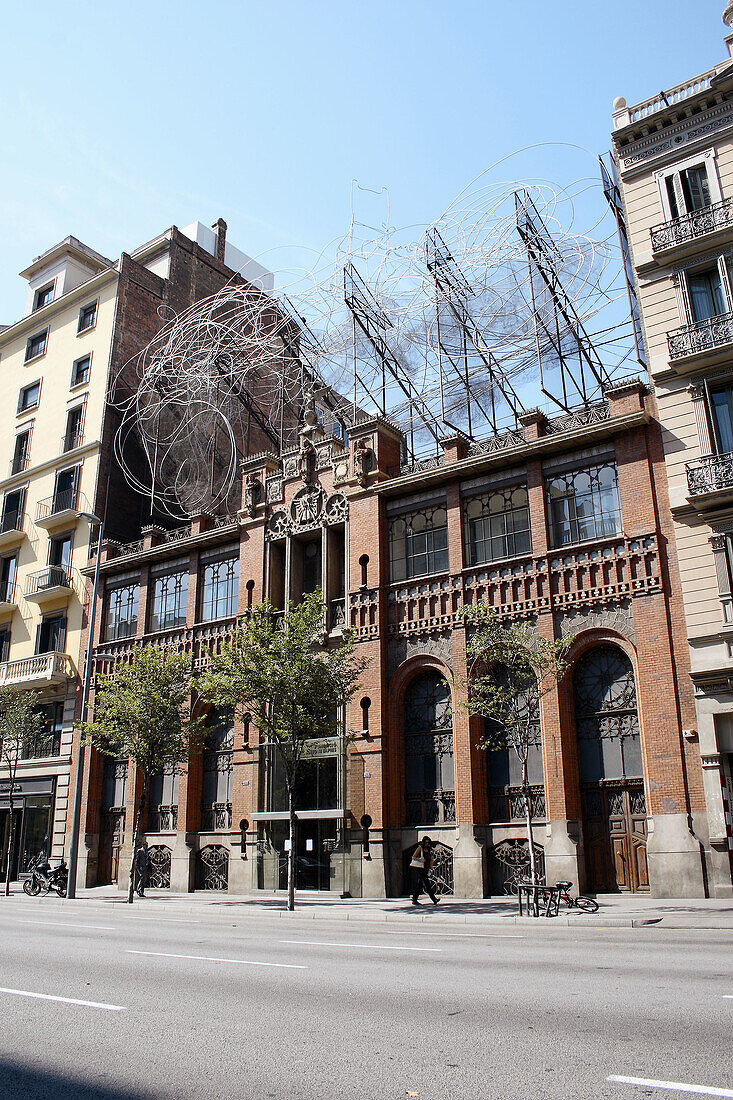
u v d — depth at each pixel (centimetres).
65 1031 711
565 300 2989
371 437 3028
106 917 2125
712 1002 781
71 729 3766
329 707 2483
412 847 2584
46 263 5003
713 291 2427
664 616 2256
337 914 2044
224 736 3256
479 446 2839
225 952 1259
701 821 2092
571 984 905
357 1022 733
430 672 2731
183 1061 614
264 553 3231
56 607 4053
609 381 3033
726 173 2455
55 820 3666
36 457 4472
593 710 2377
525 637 2195
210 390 4322
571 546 2472
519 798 2450
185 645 3412
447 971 1025
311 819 2800
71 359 4500
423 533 2858
